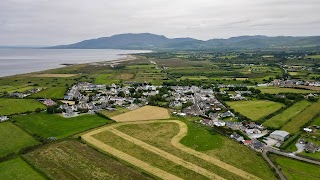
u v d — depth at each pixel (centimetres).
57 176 11231
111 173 11562
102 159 12888
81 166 12144
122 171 11750
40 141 15162
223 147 14462
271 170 12056
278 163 12788
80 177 11194
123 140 15325
